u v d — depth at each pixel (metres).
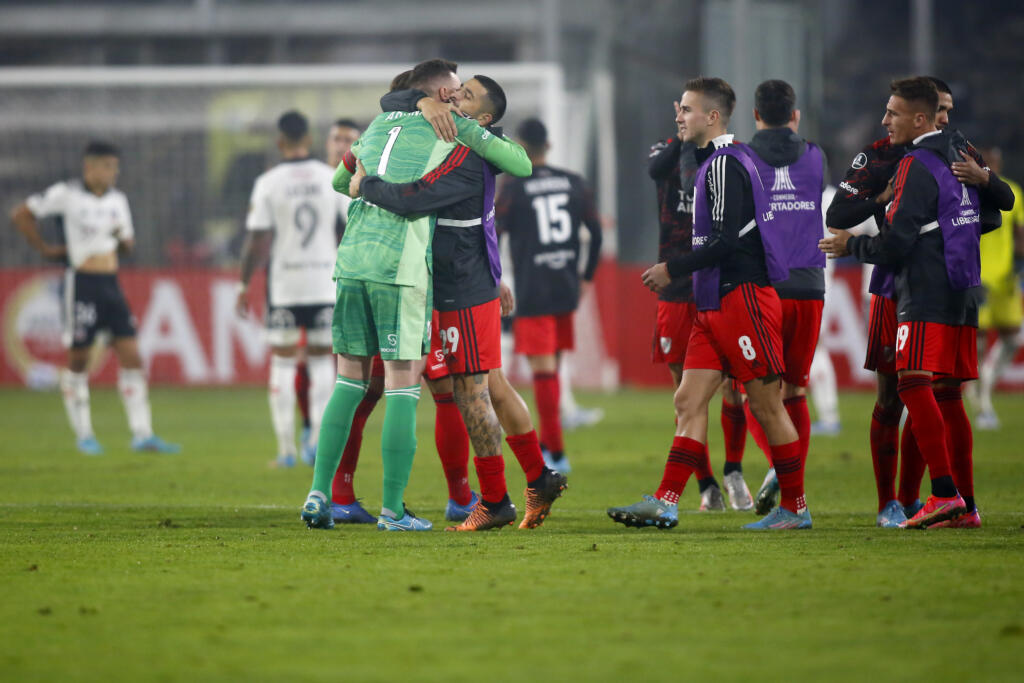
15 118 60.16
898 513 19.72
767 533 18.47
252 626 12.20
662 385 61.75
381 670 10.67
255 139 60.00
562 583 14.17
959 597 13.27
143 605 13.12
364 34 89.12
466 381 18.81
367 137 18.80
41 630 12.06
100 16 88.44
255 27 88.19
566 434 39.72
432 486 26.39
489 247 18.81
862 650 11.18
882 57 105.00
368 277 18.33
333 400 19.17
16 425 44.22
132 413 35.62
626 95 80.75
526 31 86.50
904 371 18.73
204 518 20.88
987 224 19.06
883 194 18.97
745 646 11.34
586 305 60.69
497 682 10.31
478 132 18.44
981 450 33.06
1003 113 98.44
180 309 60.03
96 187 35.81
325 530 19.05
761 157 21.50
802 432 21.77
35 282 60.53
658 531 18.88
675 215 22.73
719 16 68.94
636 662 10.85
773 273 18.55
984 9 108.81
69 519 20.77
